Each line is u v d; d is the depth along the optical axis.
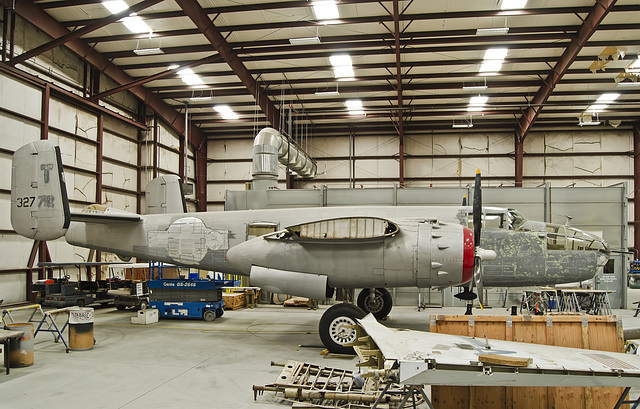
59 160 9.05
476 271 7.48
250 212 10.46
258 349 8.09
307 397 5.12
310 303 13.55
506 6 14.28
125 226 11.04
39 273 14.80
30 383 6.05
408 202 15.32
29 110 14.41
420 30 15.90
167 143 22.97
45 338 9.02
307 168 23.92
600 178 24.28
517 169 24.25
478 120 24.55
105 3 14.10
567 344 5.04
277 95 21.64
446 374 3.58
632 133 24.14
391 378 4.03
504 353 4.09
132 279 15.37
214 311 11.18
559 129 24.64
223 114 24.53
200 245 10.45
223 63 18.48
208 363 7.12
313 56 17.45
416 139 25.73
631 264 20.14
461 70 19.14
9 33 13.88
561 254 9.59
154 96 21.36
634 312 13.22
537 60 17.78
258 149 17.94
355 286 7.94
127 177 20.66
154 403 5.29
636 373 3.54
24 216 9.14
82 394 5.61
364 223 7.64
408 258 7.49
